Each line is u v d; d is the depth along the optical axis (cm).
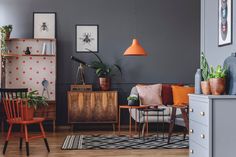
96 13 769
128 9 772
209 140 293
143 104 697
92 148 526
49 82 756
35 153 493
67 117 757
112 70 770
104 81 736
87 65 755
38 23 757
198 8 779
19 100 485
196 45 777
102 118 724
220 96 294
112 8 770
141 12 773
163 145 548
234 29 354
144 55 745
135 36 773
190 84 777
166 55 776
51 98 754
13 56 743
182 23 777
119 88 770
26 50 730
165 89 720
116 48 771
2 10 749
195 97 330
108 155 478
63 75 762
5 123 728
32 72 753
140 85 719
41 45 751
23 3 754
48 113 714
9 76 746
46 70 757
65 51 764
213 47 413
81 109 721
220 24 389
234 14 354
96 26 768
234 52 354
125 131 719
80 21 766
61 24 762
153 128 748
